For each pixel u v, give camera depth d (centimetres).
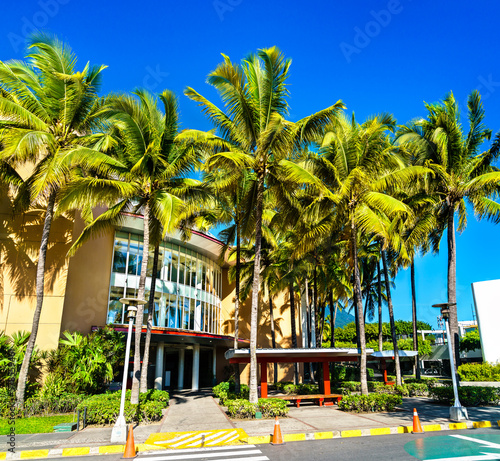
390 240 1697
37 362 1627
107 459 876
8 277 1731
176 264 2792
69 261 1914
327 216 1788
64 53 1518
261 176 1579
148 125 1543
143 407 1333
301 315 3688
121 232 2503
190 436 1090
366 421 1239
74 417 1296
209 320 3147
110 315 2303
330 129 1659
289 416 1409
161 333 2220
